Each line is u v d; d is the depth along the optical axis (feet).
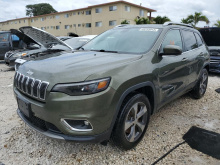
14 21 150.00
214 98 15.25
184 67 11.07
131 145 8.11
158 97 9.10
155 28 10.52
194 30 14.19
